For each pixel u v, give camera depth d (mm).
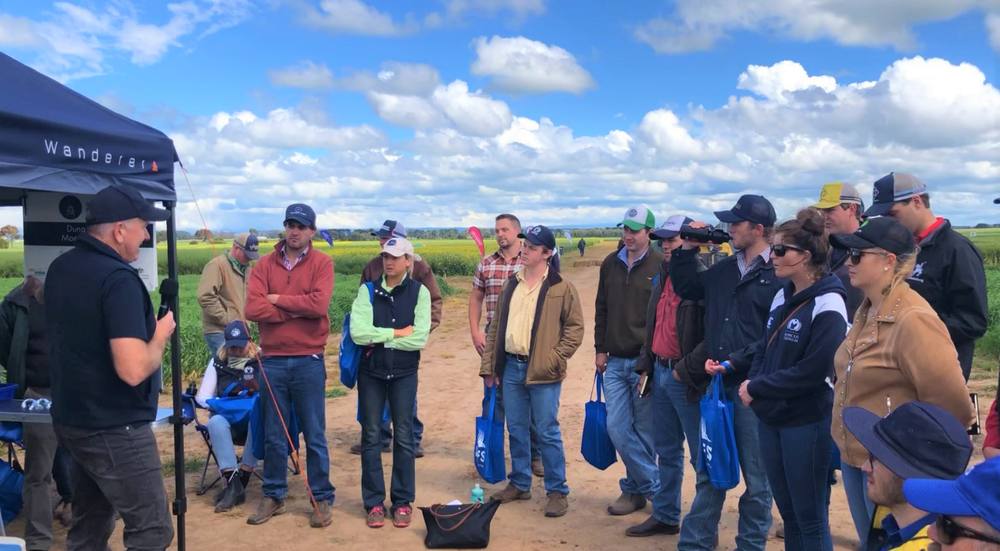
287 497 5684
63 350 3314
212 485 5785
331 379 10602
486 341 5582
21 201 5141
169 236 4152
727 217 3949
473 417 8344
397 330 4992
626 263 5188
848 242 3008
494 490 5918
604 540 4816
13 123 3320
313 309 4988
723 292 4047
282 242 5137
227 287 7445
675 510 4824
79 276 3287
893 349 2916
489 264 6504
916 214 4031
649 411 5160
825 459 3416
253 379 5910
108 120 4004
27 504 4449
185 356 10703
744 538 4090
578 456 6793
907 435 1993
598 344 5418
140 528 3463
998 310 14000
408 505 5184
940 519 1631
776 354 3486
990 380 9609
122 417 3377
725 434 3891
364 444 5125
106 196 3383
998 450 3164
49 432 4422
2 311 4801
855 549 4594
